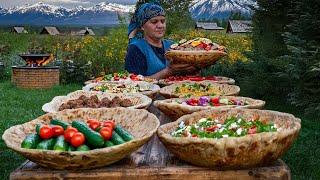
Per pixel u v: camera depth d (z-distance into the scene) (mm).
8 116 9617
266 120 2520
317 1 7465
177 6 19547
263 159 2039
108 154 2000
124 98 3428
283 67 7664
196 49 5039
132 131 2520
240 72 9617
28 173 2021
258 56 8664
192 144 2004
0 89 14125
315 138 6543
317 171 5293
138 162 2150
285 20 8820
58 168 2035
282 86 8383
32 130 2426
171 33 18953
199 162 2051
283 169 2061
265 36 8984
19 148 2006
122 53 15789
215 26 44000
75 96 3535
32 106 10984
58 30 47969
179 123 2518
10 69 17828
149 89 4172
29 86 14484
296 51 6875
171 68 5113
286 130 2080
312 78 7406
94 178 2010
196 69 5137
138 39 5613
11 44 24031
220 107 2836
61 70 15656
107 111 2652
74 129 2109
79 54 16312
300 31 7660
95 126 2193
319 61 6809
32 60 15055
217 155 1988
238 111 2623
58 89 14234
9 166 5758
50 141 2102
